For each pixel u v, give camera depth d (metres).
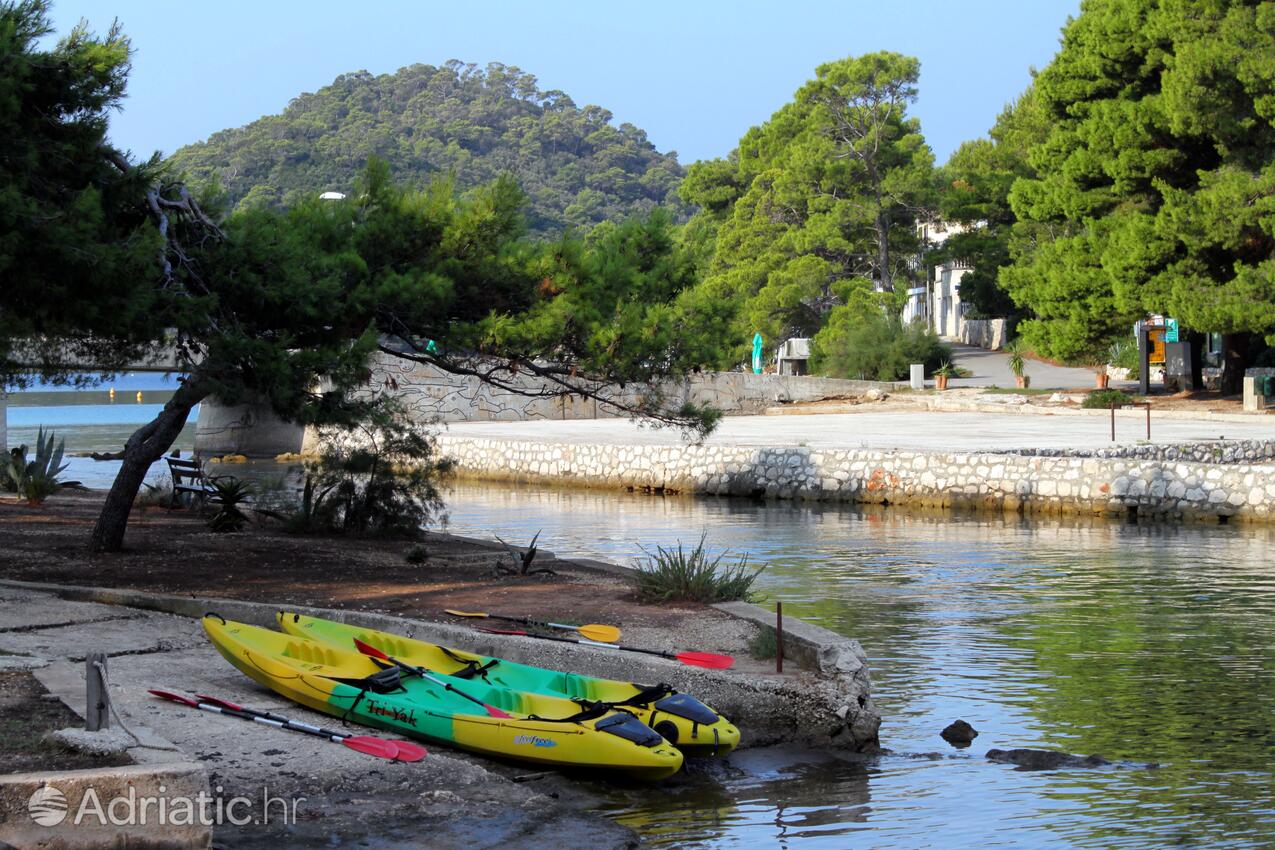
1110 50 46.25
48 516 22.16
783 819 8.96
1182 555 23.16
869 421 47.62
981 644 14.88
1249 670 13.54
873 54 73.25
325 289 15.34
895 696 12.45
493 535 26.20
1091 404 48.41
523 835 8.13
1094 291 47.19
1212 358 55.19
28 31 14.12
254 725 9.60
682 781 9.78
